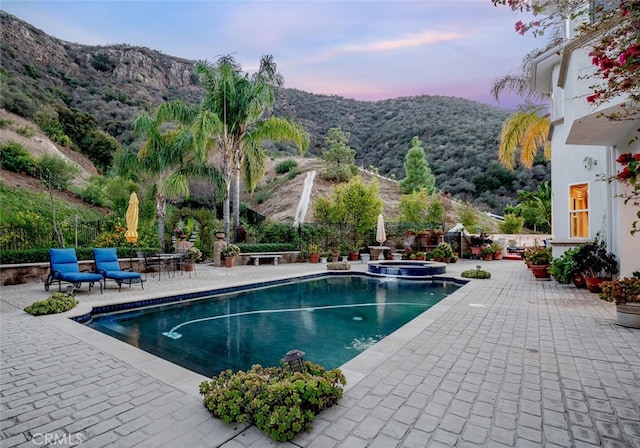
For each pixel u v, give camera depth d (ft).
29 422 8.03
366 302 26.84
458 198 109.50
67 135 92.32
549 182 82.43
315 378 8.67
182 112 48.91
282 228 55.72
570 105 20.20
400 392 9.43
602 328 15.92
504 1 8.96
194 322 20.90
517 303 21.77
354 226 56.80
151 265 37.55
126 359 12.13
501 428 7.67
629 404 8.77
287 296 29.09
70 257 27.12
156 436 7.44
